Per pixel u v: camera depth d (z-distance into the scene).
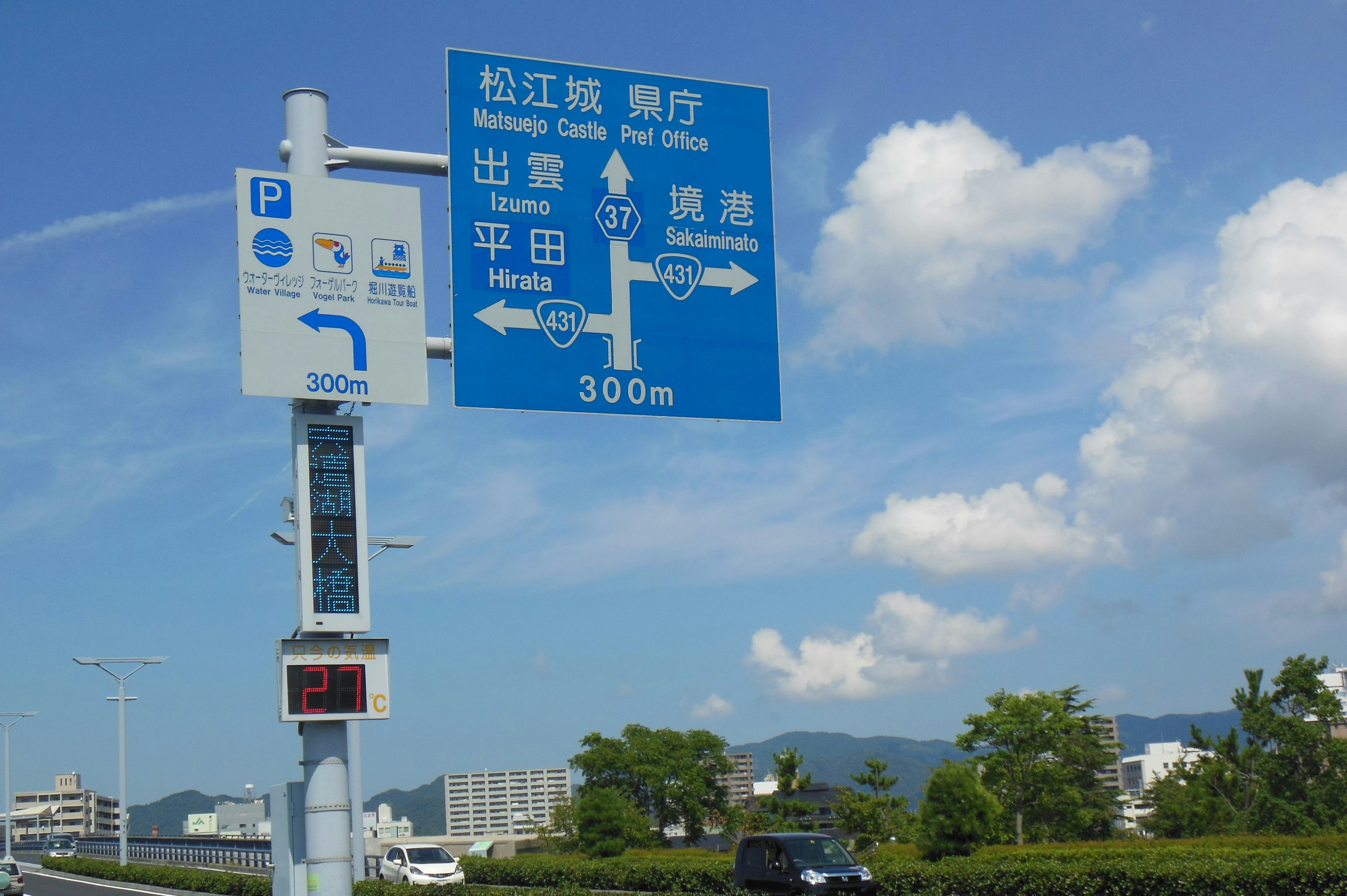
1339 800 52.34
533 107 14.38
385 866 38.97
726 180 14.93
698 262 14.67
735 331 14.68
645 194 14.62
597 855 45.41
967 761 52.78
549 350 14.00
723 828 68.81
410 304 14.36
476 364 13.73
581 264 14.26
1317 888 20.38
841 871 23.31
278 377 13.70
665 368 14.35
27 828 170.75
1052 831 54.47
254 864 47.16
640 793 66.81
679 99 14.95
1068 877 24.25
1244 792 56.25
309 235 14.11
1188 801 57.34
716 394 14.48
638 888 36.16
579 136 14.48
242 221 13.88
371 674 13.60
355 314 14.12
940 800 38.03
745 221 14.92
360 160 14.44
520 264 14.05
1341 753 53.12
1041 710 52.41
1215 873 21.64
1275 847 31.16
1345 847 29.73
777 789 76.44
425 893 27.33
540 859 43.06
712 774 68.31
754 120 15.17
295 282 13.97
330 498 13.71
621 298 14.34
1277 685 56.00
